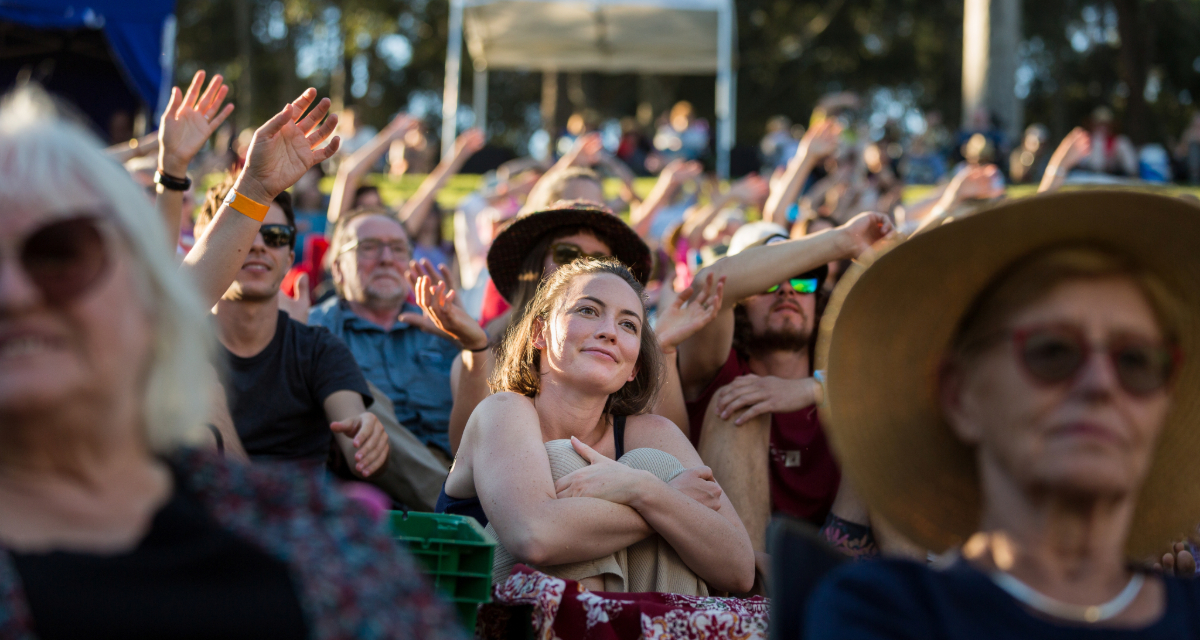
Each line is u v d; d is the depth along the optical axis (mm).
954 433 1610
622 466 2750
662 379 3127
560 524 2580
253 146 2686
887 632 1409
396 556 1418
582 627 2373
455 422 3457
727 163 16609
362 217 4609
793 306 3611
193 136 3053
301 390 3613
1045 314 1428
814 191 10234
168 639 1225
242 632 1261
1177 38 38781
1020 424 1413
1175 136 40156
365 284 4500
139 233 1303
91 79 9688
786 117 39156
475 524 2244
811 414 3479
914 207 7195
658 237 9625
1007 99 22344
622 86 38375
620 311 2914
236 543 1314
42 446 1275
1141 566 1530
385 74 40469
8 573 1189
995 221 1458
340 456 3754
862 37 38656
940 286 1538
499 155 16641
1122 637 1395
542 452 2775
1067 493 1382
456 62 17109
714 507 2801
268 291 3492
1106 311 1422
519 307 3828
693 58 19047
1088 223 1455
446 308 3307
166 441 1362
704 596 2719
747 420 3336
